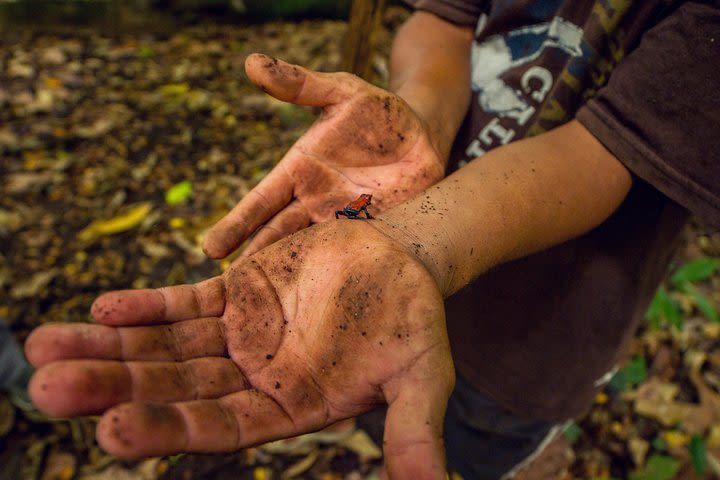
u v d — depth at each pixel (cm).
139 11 108
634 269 30
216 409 18
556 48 28
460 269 22
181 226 70
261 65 24
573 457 54
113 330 19
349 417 20
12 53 94
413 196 26
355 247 21
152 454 16
